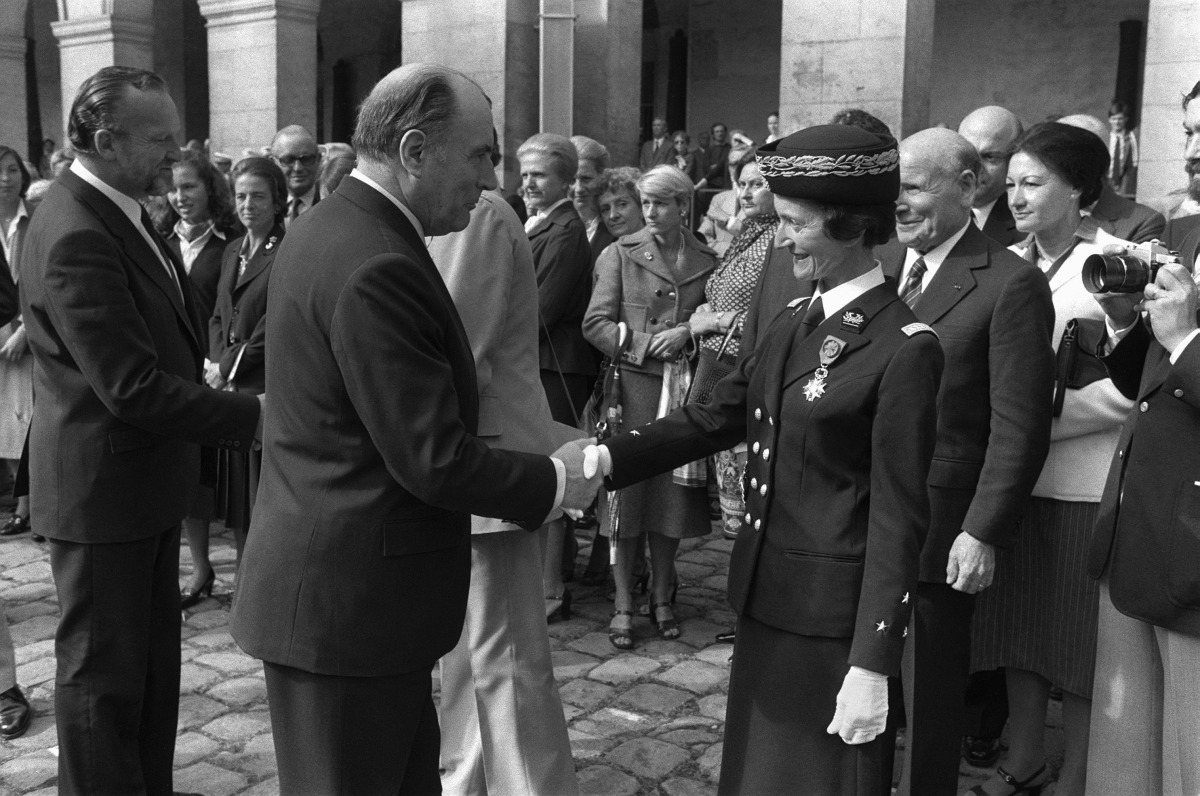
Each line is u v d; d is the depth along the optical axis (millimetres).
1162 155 8547
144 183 2979
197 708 4133
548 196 5039
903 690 2918
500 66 10578
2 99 16672
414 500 2252
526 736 3119
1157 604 2580
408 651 2264
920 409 2242
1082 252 3279
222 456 5066
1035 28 19359
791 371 2404
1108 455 3170
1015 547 3316
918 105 8805
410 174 2258
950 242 3111
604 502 4762
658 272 4887
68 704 3000
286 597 2229
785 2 8977
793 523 2379
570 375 5051
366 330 2098
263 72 12594
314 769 2273
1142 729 2814
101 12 14031
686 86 23000
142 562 3064
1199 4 8266
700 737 3896
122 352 2803
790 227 2350
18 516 6461
